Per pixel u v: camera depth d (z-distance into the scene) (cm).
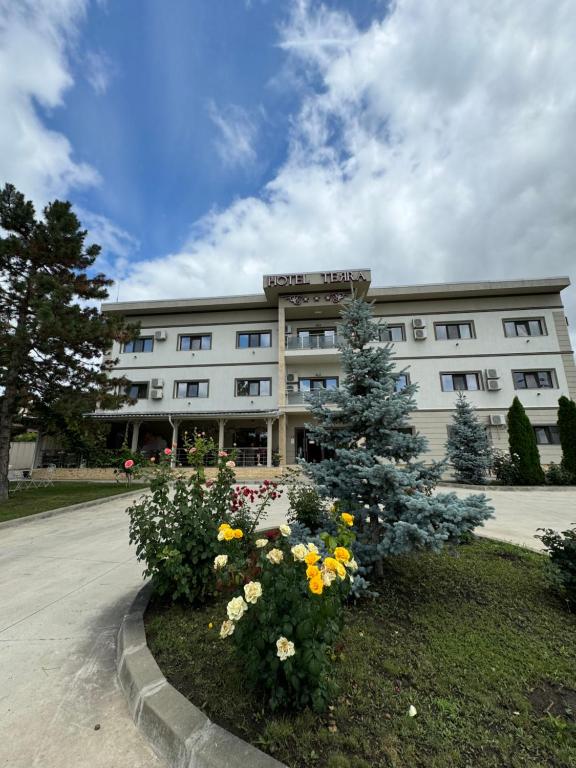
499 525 684
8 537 635
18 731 189
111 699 215
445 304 1859
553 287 1772
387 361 421
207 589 316
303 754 156
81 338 1070
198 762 156
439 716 181
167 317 2059
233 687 201
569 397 1698
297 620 174
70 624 311
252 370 1947
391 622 282
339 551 206
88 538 624
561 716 185
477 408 1727
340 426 414
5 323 1027
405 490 349
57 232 1106
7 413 1032
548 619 289
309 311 1911
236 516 403
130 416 1762
